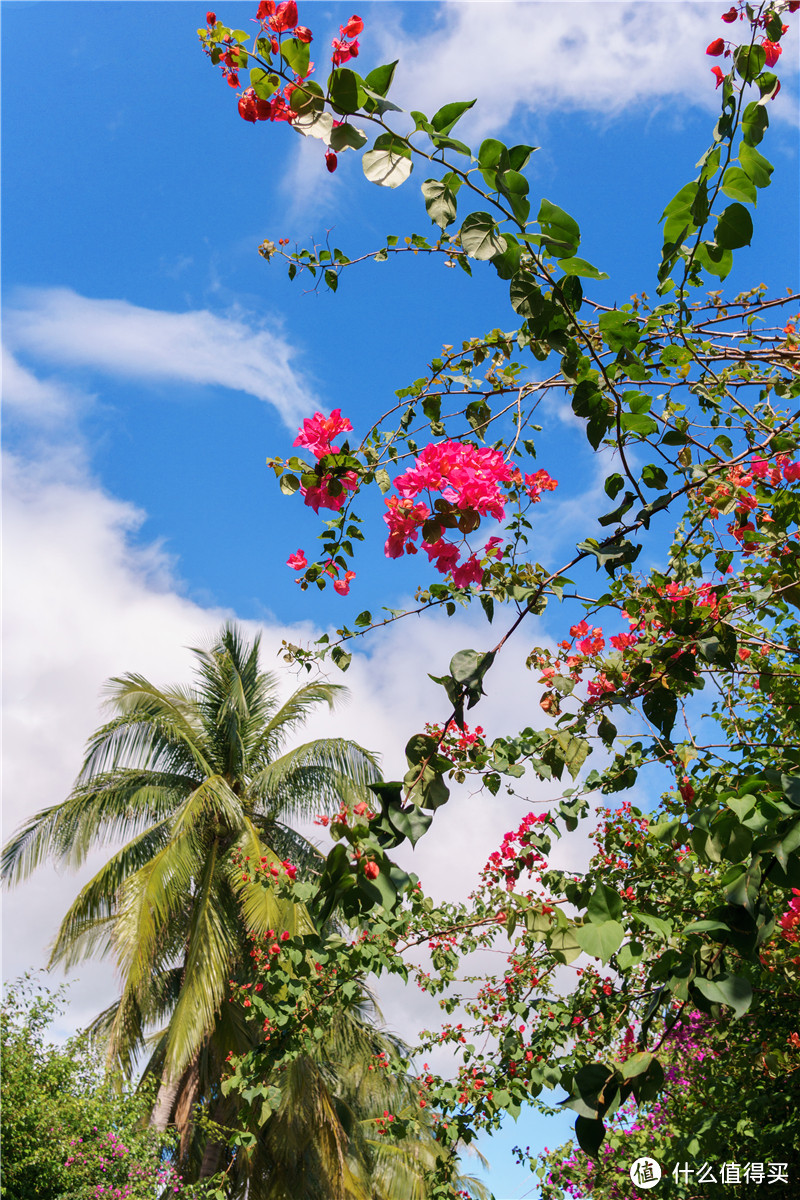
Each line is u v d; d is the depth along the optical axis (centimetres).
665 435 200
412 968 440
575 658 291
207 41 166
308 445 229
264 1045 415
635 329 180
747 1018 394
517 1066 404
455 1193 447
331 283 279
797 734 351
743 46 160
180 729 1198
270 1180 1188
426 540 194
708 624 198
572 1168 561
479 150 153
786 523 237
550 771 229
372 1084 1183
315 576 272
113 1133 954
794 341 244
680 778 258
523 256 169
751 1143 384
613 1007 389
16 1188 880
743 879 154
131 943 991
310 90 163
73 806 1142
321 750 1193
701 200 167
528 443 268
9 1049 960
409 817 163
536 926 214
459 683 180
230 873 1020
